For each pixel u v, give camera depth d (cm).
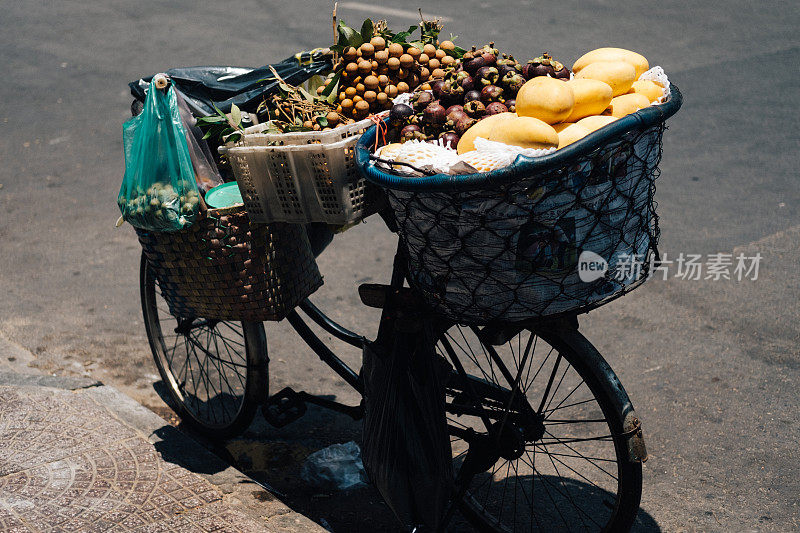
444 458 281
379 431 281
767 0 973
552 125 237
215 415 388
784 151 630
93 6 1166
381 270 523
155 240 307
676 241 523
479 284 235
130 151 294
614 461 337
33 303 492
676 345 426
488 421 300
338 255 545
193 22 1055
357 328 459
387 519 321
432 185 217
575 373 404
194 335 412
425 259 243
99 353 442
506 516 320
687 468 339
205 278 307
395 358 274
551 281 229
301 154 263
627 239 236
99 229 586
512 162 212
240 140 287
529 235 222
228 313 316
